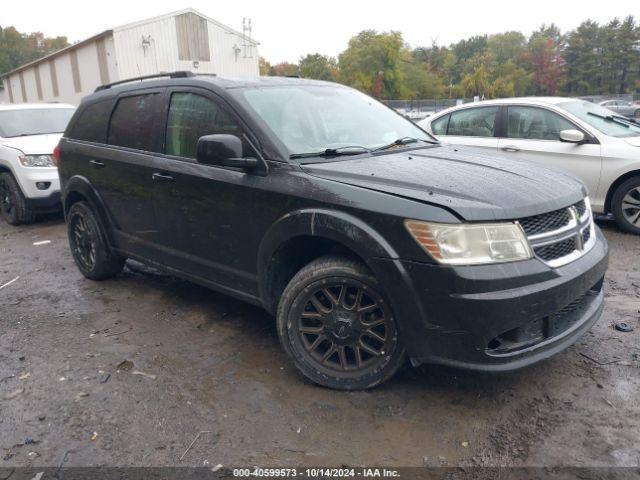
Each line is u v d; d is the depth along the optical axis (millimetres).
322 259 3127
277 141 3387
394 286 2773
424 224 2676
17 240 7172
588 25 90125
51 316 4453
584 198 3273
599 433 2713
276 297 3439
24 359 3707
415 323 2768
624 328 3801
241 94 3656
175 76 4234
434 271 2656
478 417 2885
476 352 2672
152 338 3957
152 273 5445
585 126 6395
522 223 2752
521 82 89312
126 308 4559
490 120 7152
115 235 4770
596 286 3328
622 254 5594
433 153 3717
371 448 2678
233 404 3078
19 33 95125
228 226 3559
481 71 72750
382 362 3010
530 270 2680
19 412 3072
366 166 3225
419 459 2592
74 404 3129
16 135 8312
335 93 4258
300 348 3217
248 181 3371
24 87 41500
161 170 3992
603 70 89938
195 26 29750
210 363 3557
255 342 3840
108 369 3518
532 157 6695
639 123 7133
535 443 2664
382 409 2979
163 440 2785
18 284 5312
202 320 4246
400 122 4398
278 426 2867
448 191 2824
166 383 3322
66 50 31297
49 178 7582
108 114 4707
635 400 2967
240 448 2709
